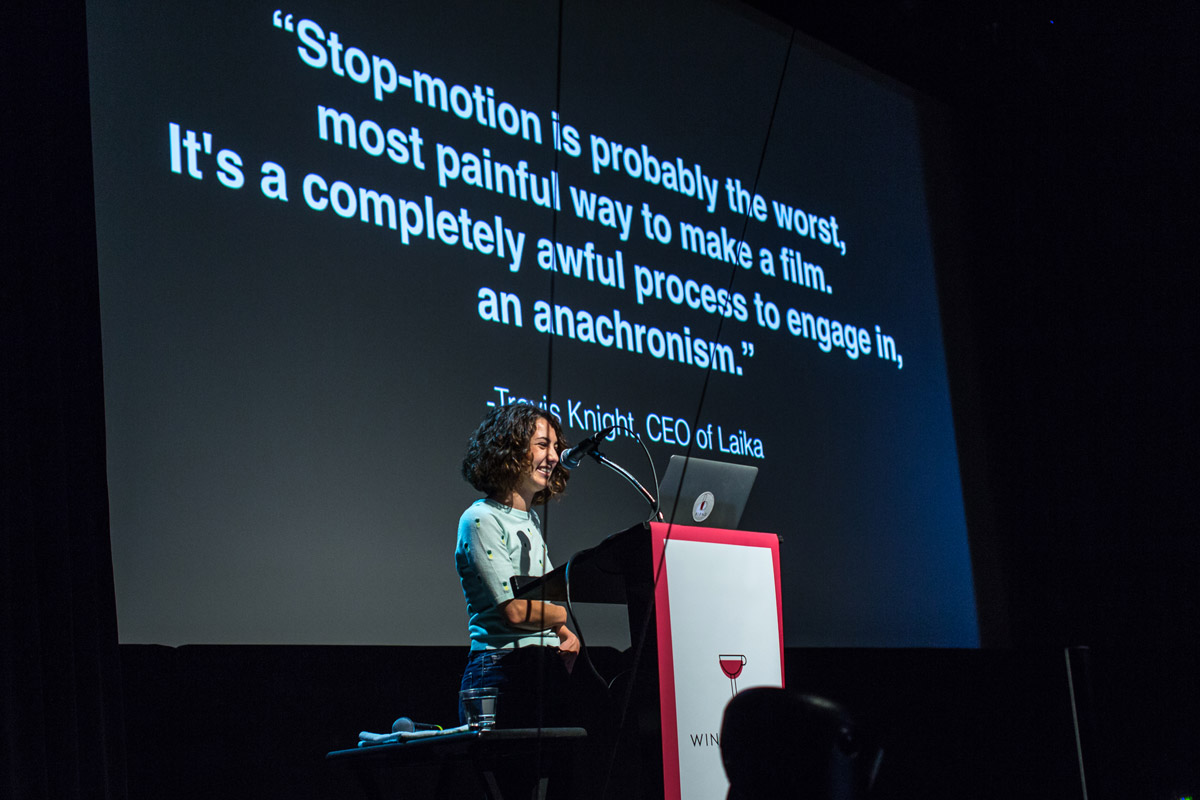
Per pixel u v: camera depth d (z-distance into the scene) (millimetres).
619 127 3975
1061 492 4895
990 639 4664
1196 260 4715
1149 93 4867
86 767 2125
